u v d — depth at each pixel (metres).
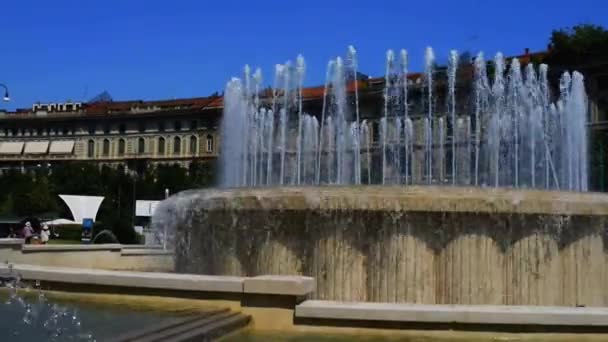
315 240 8.85
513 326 5.71
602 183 56.78
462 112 56.44
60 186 83.81
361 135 48.75
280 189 9.21
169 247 11.08
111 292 7.16
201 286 6.67
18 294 7.35
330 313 6.00
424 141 56.09
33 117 116.75
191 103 111.88
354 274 8.66
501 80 43.97
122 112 111.62
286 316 6.18
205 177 90.31
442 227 8.53
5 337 5.18
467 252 8.49
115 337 5.06
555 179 43.47
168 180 88.06
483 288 8.46
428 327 5.82
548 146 43.75
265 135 46.78
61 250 15.30
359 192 8.73
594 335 5.64
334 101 50.91
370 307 6.00
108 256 15.98
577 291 8.84
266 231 9.17
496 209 8.50
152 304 6.71
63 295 7.26
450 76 38.59
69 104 120.44
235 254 9.45
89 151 113.94
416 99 59.03
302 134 52.53
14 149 117.94
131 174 92.25
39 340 5.04
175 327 5.50
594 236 9.01
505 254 8.58
